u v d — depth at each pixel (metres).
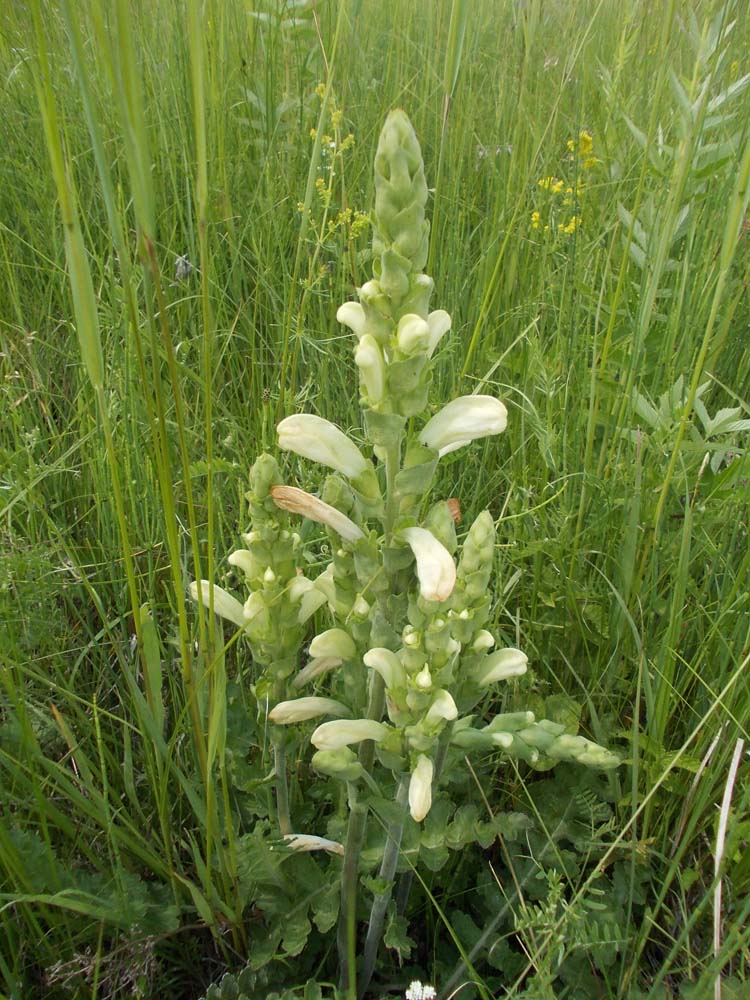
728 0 0.40
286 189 0.62
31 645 0.38
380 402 0.23
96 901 0.32
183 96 0.67
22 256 0.62
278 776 0.32
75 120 0.65
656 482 0.44
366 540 0.26
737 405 0.54
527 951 0.31
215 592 0.30
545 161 0.61
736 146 0.46
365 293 0.22
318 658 0.31
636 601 0.41
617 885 0.35
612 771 0.37
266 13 0.68
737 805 0.35
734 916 0.34
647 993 0.33
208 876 0.31
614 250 0.55
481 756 0.39
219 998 0.32
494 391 0.52
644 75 0.63
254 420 0.48
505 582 0.44
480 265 0.54
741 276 0.55
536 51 0.70
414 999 0.30
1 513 0.38
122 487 0.44
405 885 0.33
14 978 0.29
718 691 0.37
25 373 0.53
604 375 0.46
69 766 0.37
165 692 0.41
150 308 0.22
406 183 0.21
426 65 0.70
